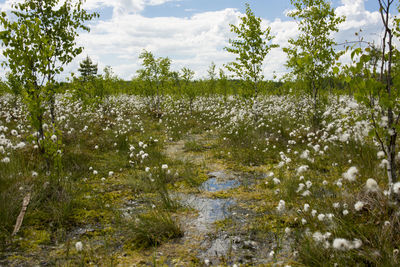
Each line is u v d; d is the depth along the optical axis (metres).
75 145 7.91
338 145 6.53
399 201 3.02
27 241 3.23
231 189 5.30
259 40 10.65
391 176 3.07
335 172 5.36
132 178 5.78
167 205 4.45
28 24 5.50
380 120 3.02
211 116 16.06
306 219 3.44
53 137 5.22
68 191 4.63
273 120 11.99
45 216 3.86
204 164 7.00
